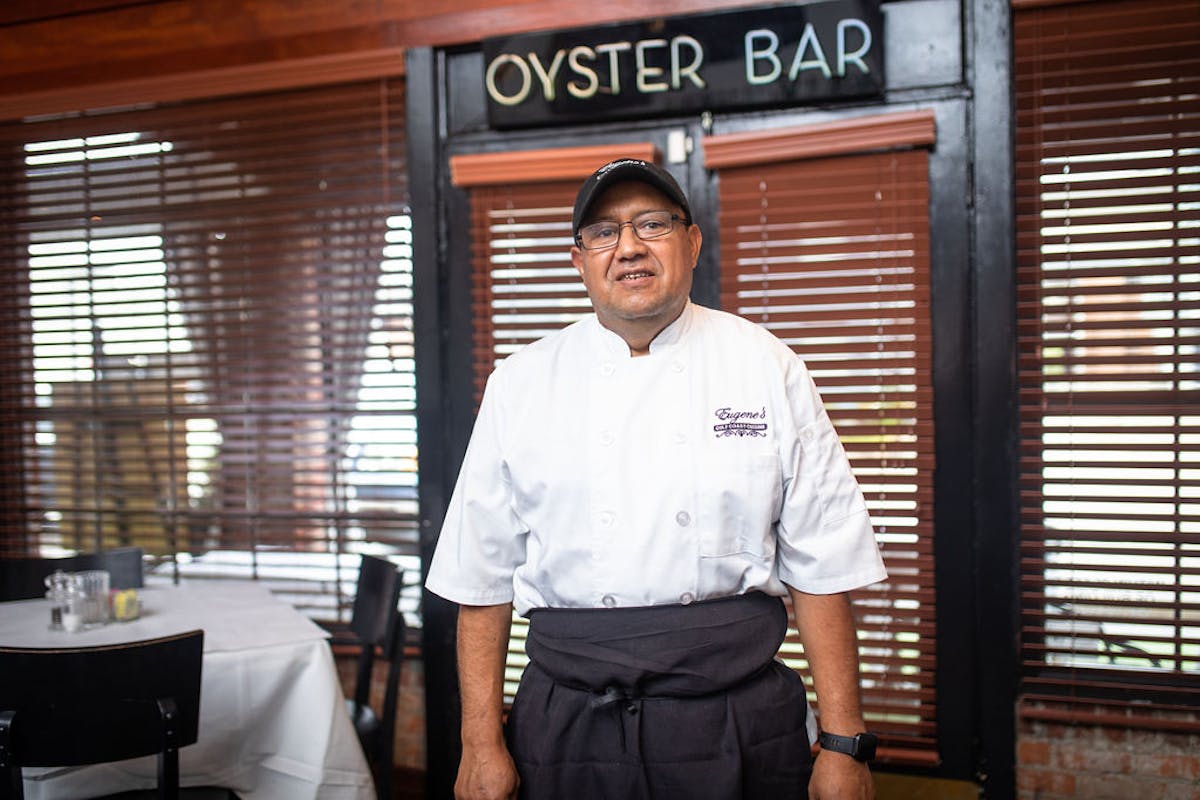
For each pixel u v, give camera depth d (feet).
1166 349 8.43
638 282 4.85
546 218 9.87
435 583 5.35
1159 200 8.29
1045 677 8.69
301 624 8.12
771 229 9.27
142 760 7.41
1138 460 8.38
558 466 4.99
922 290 8.90
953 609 8.91
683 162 9.52
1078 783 8.69
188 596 9.19
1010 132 8.63
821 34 8.86
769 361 5.07
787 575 5.15
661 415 4.98
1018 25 8.64
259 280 10.74
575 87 9.55
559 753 4.88
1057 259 8.59
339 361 10.50
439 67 10.18
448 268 10.21
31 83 11.43
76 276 11.36
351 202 10.41
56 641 7.61
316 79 10.36
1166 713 8.46
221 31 10.81
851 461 9.12
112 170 11.11
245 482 10.87
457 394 10.22
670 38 9.27
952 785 8.91
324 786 7.40
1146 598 8.46
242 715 7.36
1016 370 8.72
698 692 4.75
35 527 11.72
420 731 10.39
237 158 10.78
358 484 10.50
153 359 11.14
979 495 8.79
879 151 8.93
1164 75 8.32
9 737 6.10
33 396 11.60
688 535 4.84
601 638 4.85
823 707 4.97
